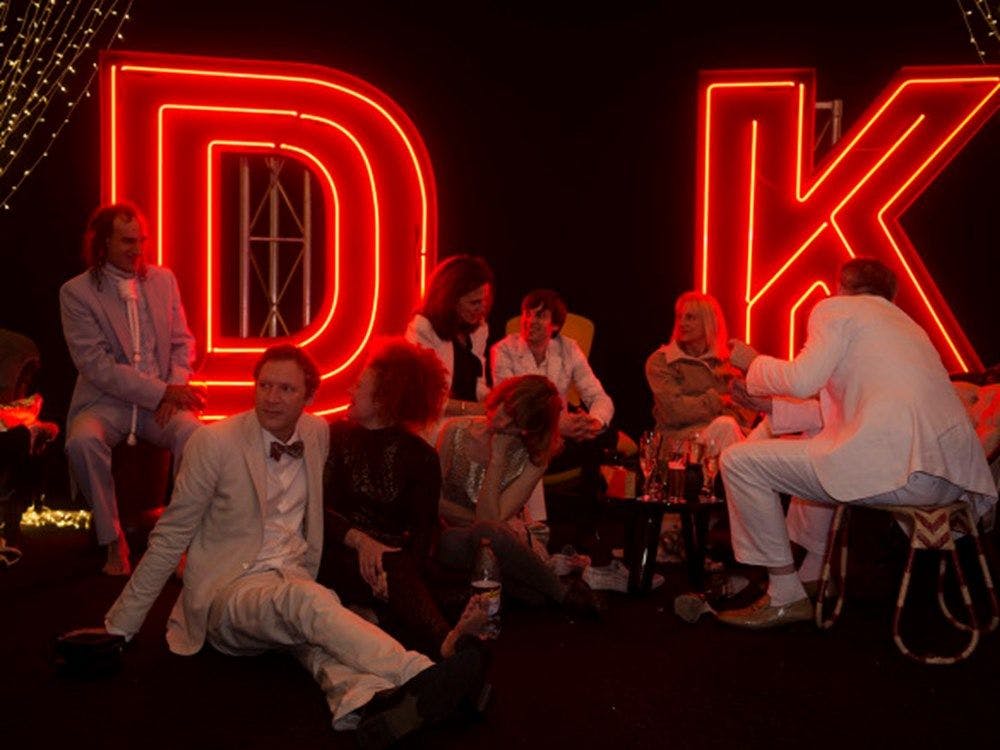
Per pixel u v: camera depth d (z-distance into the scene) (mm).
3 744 3211
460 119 7316
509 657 4055
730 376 5879
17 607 4598
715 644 4258
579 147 7398
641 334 7488
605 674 3895
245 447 3725
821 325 4305
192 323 6379
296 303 7281
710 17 7355
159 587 3762
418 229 6656
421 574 4086
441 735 3320
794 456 4277
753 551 4430
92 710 3465
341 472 4082
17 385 5473
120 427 5312
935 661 4059
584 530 5555
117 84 6227
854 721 3498
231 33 7008
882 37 7258
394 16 7203
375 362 4098
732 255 6824
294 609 3361
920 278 6613
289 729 3338
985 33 7133
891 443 4086
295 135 6477
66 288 5219
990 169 7199
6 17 6730
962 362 6535
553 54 7352
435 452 4148
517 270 7422
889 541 5066
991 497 4227
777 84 6707
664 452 5094
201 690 3635
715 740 3328
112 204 5824
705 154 6793
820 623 4418
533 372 5871
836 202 6684
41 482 5504
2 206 6750
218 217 6402
